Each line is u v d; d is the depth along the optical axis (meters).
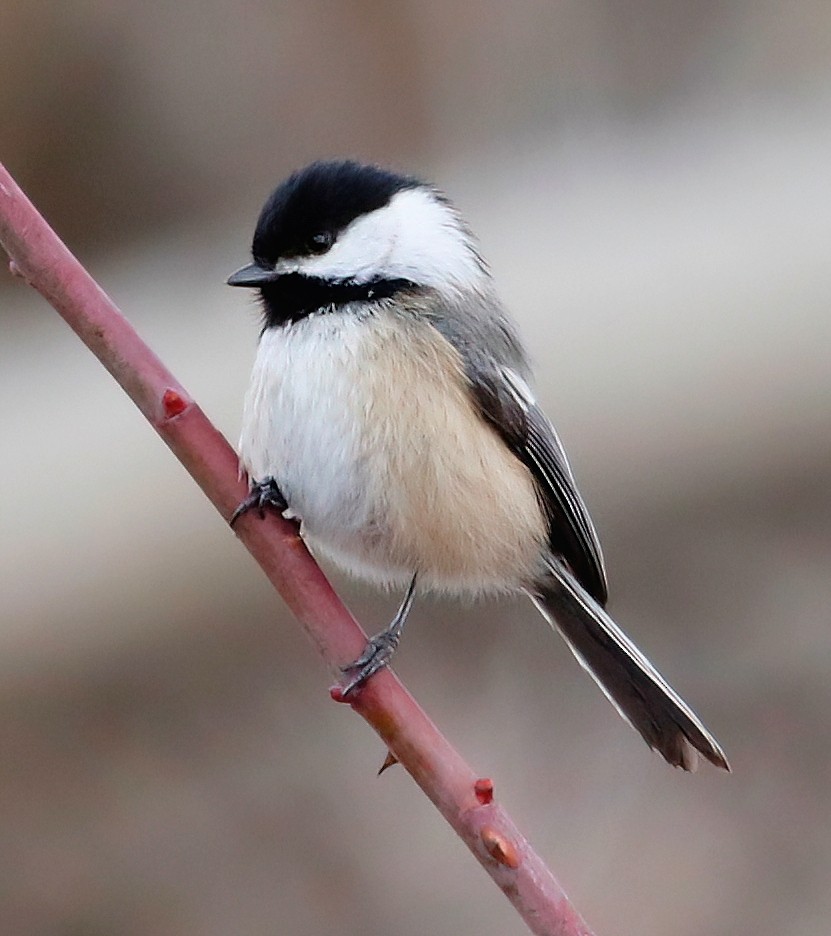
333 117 10.97
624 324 8.95
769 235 9.12
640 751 8.62
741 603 9.28
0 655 8.66
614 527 9.29
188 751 8.82
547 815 8.33
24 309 9.78
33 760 8.81
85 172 10.93
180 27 10.94
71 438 8.76
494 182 10.29
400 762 3.44
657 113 10.81
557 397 8.88
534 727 8.75
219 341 9.23
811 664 8.95
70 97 10.89
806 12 10.96
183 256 10.50
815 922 7.80
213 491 3.76
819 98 10.56
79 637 8.70
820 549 9.41
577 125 10.81
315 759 8.72
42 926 8.14
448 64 11.00
